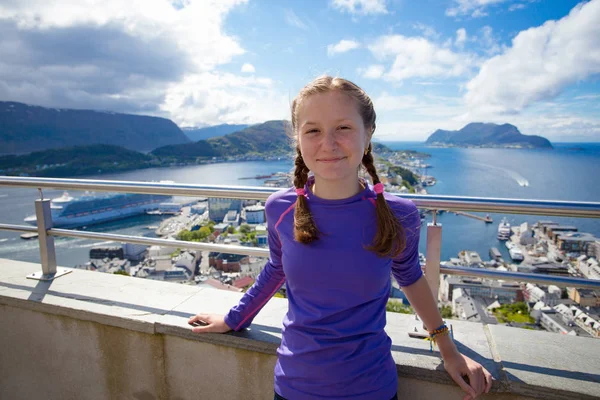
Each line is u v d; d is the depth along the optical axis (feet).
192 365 4.81
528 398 3.67
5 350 5.96
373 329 3.19
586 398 3.47
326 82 3.08
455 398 3.84
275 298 5.64
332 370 3.07
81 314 5.28
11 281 6.38
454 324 4.93
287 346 3.34
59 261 25.70
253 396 4.56
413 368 3.89
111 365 5.29
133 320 4.97
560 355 4.15
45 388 5.80
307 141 3.13
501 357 4.11
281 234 3.44
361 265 3.06
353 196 3.25
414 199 4.60
